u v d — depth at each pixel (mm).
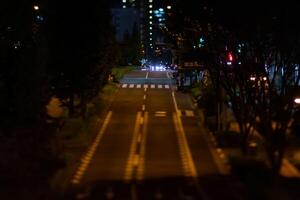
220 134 50562
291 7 36469
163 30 60125
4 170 30828
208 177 36344
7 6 47719
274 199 27969
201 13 44125
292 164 40000
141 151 47406
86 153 46250
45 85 44812
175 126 61969
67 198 29766
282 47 37281
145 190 32094
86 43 62531
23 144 35531
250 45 39594
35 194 28328
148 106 78312
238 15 38938
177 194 30875
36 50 43781
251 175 32531
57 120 48781
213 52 47844
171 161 42906
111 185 33625
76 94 64625
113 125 62250
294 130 51031
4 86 42250
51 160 36312
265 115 37438
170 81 112250
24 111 41531
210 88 65688
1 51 44312
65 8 62875
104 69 69500
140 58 199500
